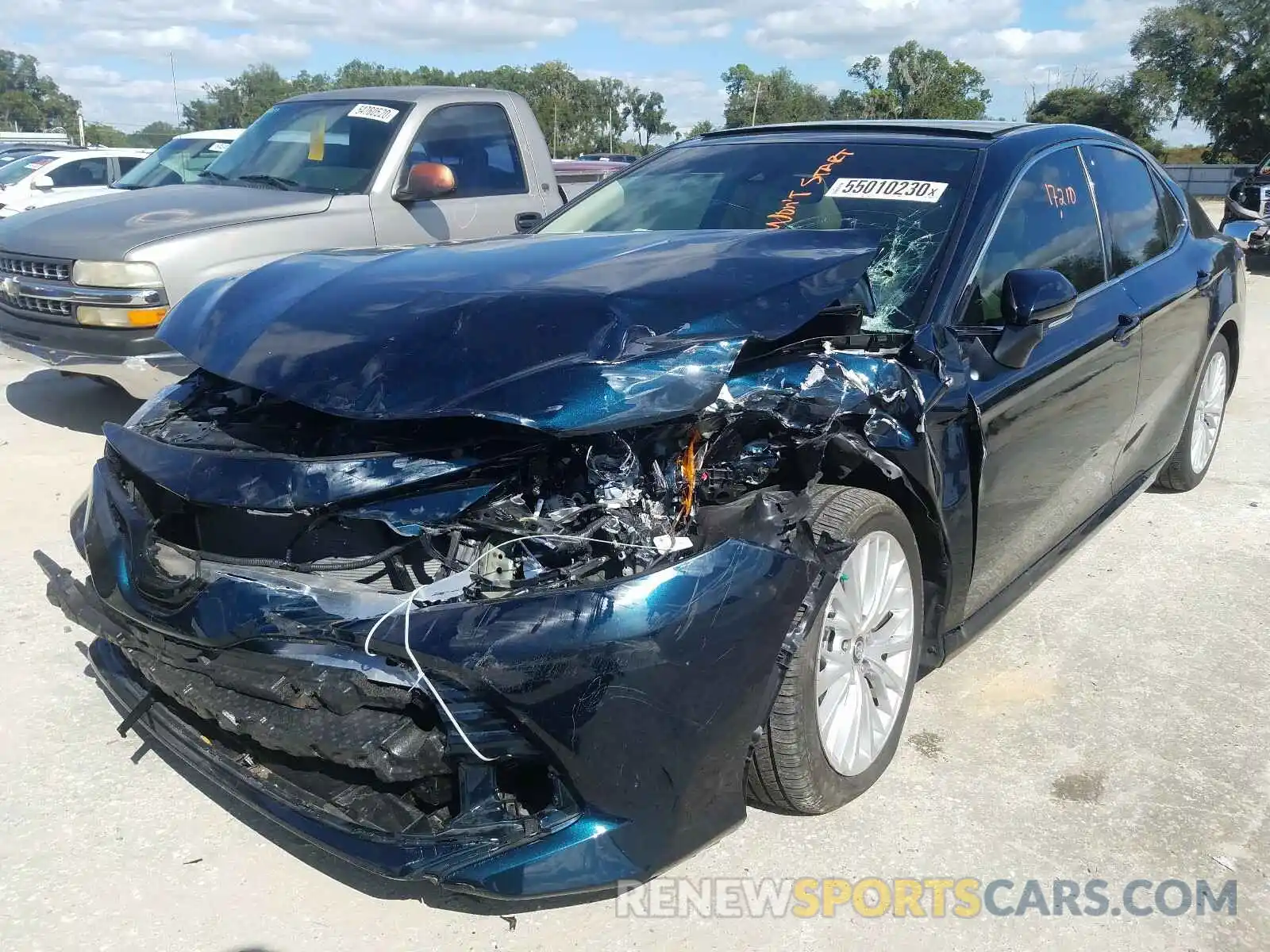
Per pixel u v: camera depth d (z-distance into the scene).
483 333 2.47
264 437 2.62
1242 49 48.38
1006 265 3.38
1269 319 10.49
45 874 2.57
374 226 6.47
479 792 2.17
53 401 6.89
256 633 2.27
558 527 2.29
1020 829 2.80
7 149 23.06
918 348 2.91
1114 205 4.21
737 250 2.89
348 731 2.18
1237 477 5.75
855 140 3.90
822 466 2.71
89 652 2.97
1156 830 2.81
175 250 5.66
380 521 2.34
